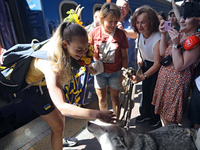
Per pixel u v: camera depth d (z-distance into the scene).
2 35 2.54
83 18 3.44
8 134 2.55
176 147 1.26
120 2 2.88
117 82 2.36
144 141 1.30
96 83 2.40
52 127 1.75
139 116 2.80
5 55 1.58
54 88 1.18
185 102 1.81
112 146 1.25
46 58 1.29
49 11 2.72
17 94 2.76
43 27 2.68
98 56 2.24
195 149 1.25
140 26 2.08
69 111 1.11
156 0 6.08
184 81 1.70
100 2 3.91
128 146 1.24
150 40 2.12
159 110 1.96
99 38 2.13
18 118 2.87
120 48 2.20
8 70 1.57
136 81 1.75
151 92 2.44
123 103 1.59
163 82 1.84
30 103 1.74
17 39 2.83
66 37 1.15
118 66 2.28
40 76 1.60
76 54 1.23
